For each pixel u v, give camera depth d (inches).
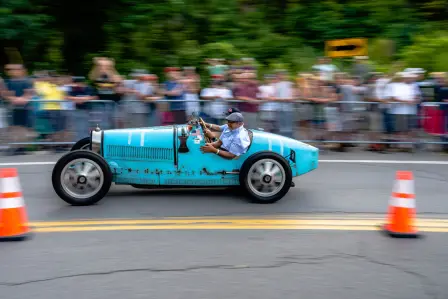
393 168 386.0
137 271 202.5
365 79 502.0
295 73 609.3
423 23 687.7
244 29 667.4
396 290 191.3
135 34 625.6
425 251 228.2
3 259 212.2
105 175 283.1
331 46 578.2
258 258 217.2
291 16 701.9
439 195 317.7
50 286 189.0
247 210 282.2
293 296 185.0
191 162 295.9
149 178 295.6
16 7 575.2
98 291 185.6
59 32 617.9
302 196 311.7
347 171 375.2
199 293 185.5
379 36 673.0
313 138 446.0
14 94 413.1
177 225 255.8
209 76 504.7
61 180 279.9
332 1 708.0
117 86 435.5
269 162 292.8
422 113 442.9
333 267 209.8
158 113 433.1
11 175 236.2
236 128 295.1
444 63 593.9
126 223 257.6
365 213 280.5
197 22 653.9
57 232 243.4
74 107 421.1
